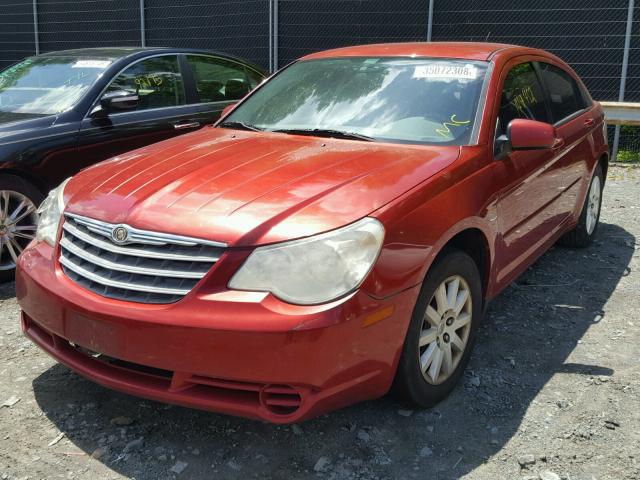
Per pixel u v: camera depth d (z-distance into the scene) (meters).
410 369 2.94
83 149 5.33
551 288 4.78
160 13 12.96
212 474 2.72
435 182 3.08
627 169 9.28
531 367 3.62
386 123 3.73
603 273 5.10
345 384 2.64
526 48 4.64
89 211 3.01
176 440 2.95
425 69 4.03
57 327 2.94
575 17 9.88
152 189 3.00
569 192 4.84
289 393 2.57
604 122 5.73
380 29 11.13
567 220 4.97
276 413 2.61
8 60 15.06
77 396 3.29
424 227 2.90
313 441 2.94
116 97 5.45
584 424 3.07
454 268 3.13
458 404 3.24
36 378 3.47
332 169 3.11
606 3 9.70
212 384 2.60
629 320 4.24
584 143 5.05
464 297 3.27
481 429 3.03
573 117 5.03
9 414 3.13
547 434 3.00
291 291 2.55
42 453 2.85
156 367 2.64
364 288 2.62
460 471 2.74
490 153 3.54
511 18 10.25
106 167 3.52
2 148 4.83
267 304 2.52
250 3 11.98
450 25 10.62
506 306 4.45
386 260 2.71
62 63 6.08
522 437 2.97
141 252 2.74
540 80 4.63
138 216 2.81
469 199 3.21
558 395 3.33
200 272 2.62
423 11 10.78
